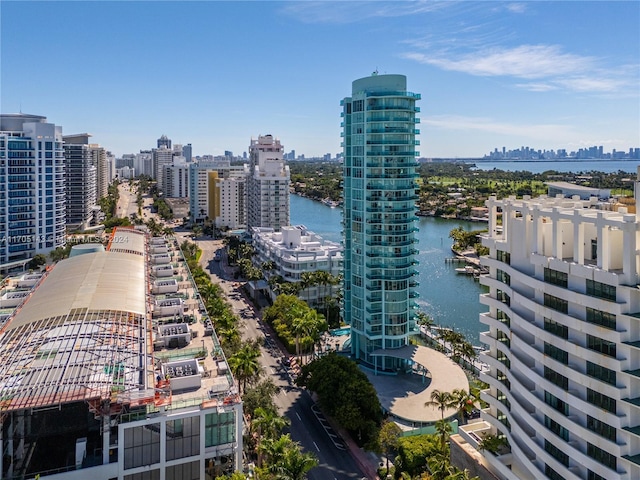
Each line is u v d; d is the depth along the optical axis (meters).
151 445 75.62
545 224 68.94
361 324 134.00
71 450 77.94
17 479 70.75
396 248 128.62
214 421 78.62
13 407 68.06
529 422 69.25
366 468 91.25
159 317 114.38
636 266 56.78
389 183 129.00
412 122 129.38
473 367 127.62
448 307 189.50
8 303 124.25
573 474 61.31
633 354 56.16
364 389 98.56
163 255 170.38
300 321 130.12
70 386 73.38
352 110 134.88
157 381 82.38
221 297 167.75
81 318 97.19
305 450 96.62
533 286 68.50
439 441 89.88
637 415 56.38
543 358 66.88
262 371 111.12
